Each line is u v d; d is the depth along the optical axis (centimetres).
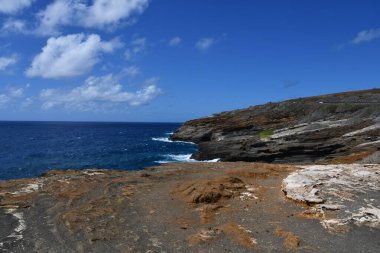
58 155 6531
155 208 1781
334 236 1379
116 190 2127
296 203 1755
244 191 2027
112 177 2539
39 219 1633
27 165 5281
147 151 7150
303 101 9088
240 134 7244
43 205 1836
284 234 1399
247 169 2762
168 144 8594
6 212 1720
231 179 2214
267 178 2447
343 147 4162
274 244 1328
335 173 2155
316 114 6562
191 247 1320
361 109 5903
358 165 2469
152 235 1439
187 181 2342
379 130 4309
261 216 1631
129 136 12669
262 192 2012
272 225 1514
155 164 5444
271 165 3023
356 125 4888
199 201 1844
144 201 1903
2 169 4909
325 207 1622
